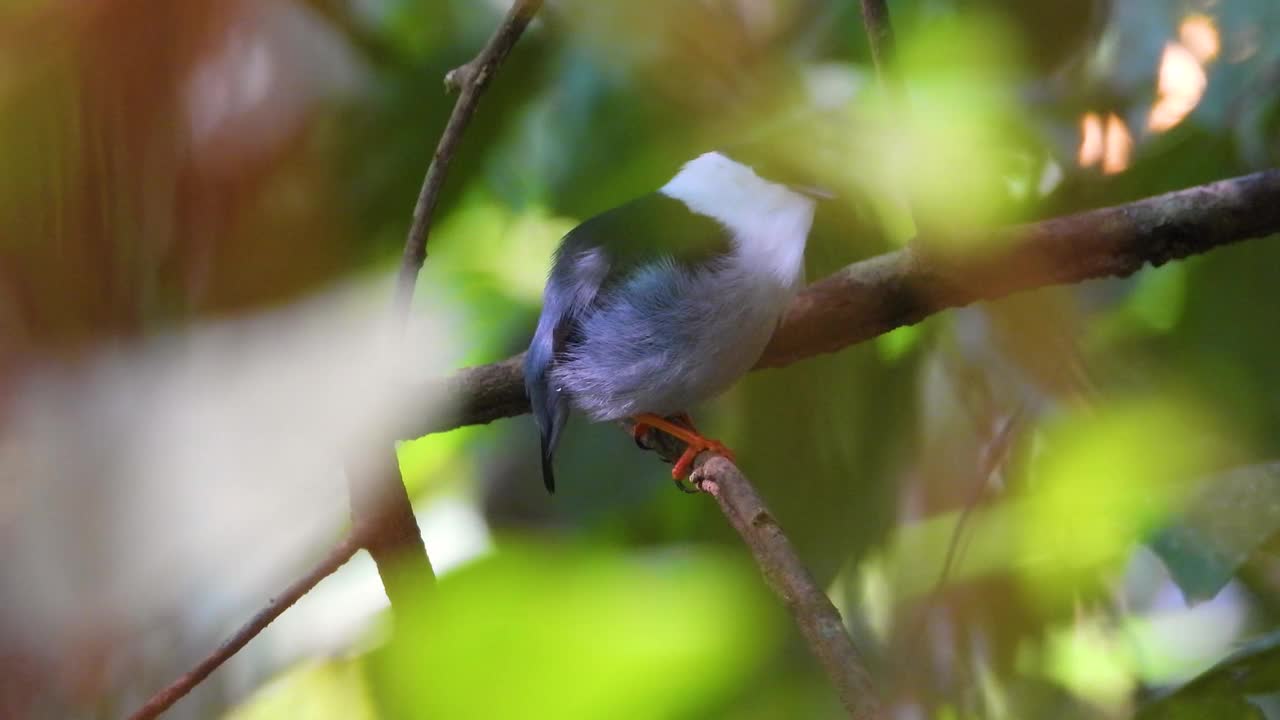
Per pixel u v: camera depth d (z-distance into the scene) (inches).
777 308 104.3
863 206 104.4
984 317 104.1
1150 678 105.7
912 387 104.1
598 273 105.0
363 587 98.9
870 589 103.5
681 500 104.4
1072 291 104.5
